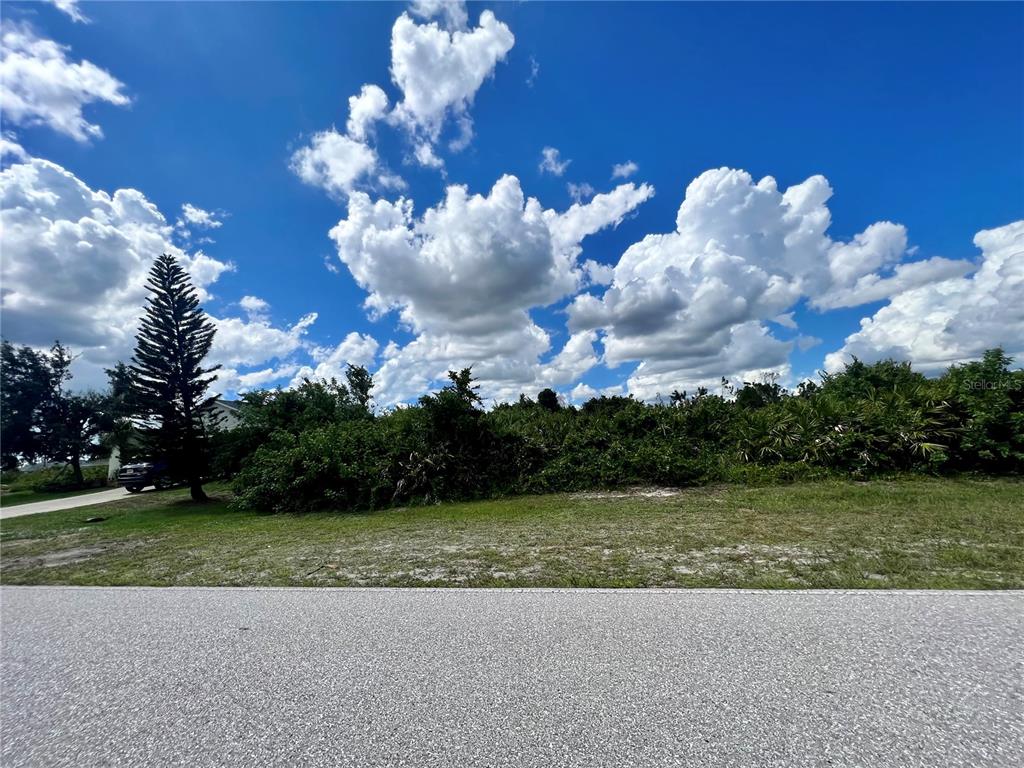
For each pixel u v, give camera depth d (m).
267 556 6.43
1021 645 2.83
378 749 2.10
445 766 1.96
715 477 11.31
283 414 17.61
